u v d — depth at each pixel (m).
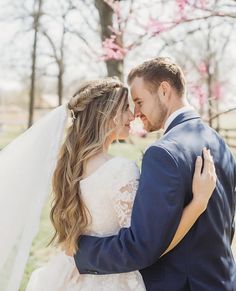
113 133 2.01
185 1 3.86
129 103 2.00
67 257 2.06
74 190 1.93
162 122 1.99
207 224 1.79
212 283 1.80
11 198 2.09
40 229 5.77
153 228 1.64
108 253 1.75
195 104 5.12
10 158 2.10
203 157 1.79
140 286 1.88
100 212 1.89
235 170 2.02
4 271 2.07
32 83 23.28
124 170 1.87
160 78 1.93
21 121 37.00
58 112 2.05
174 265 1.79
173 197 1.66
